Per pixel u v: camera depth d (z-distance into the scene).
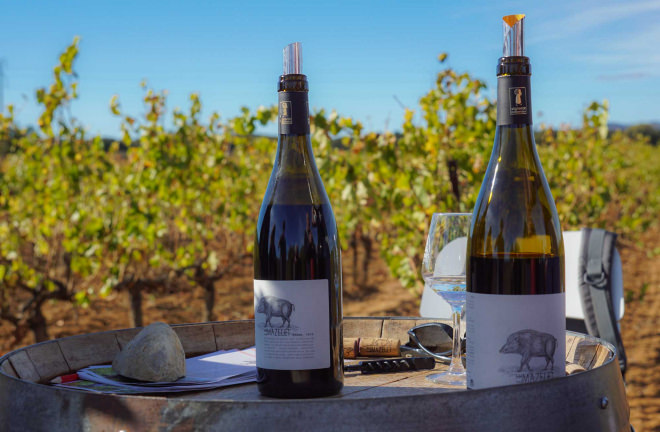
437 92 5.15
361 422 0.88
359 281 11.07
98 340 1.43
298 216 1.21
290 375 1.08
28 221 7.70
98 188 7.51
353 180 5.37
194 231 7.82
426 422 0.88
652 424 5.14
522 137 1.25
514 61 1.08
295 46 1.15
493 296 1.04
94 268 6.74
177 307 9.51
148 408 0.91
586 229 2.74
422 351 1.46
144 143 7.29
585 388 0.98
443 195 5.12
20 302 8.66
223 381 1.21
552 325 1.04
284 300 1.09
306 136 1.24
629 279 11.79
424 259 1.38
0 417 1.04
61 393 0.96
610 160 10.10
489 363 1.04
